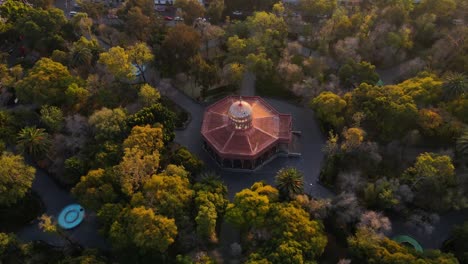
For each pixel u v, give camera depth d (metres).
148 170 127.12
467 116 140.38
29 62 181.75
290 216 113.75
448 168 122.56
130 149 129.75
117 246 112.94
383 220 116.50
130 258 113.00
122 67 155.62
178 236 117.69
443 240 125.94
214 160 150.75
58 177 141.62
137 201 118.44
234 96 160.62
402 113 139.75
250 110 141.75
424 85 149.50
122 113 144.00
